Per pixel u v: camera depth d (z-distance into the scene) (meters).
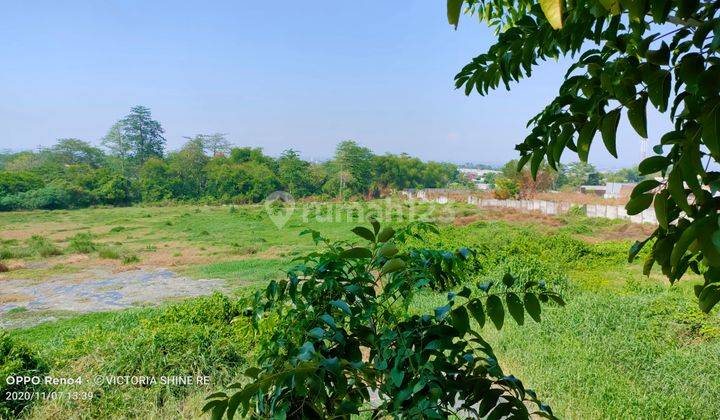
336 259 1.52
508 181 42.47
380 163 73.56
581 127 1.14
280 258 21.98
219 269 19.17
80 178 58.12
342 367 1.27
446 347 1.28
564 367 5.79
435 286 1.65
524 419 1.29
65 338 8.67
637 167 0.92
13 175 52.31
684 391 5.18
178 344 6.05
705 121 0.76
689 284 10.49
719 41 0.87
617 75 1.05
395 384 1.27
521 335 7.02
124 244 28.17
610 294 9.45
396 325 1.44
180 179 66.50
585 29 1.21
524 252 14.50
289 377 1.15
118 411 4.95
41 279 17.91
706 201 0.81
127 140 82.75
